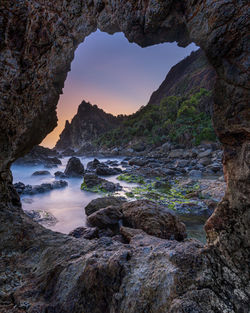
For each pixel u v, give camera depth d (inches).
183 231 248.2
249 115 75.0
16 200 209.6
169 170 768.3
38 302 110.5
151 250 114.7
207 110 1722.4
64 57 143.4
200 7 81.0
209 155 1085.8
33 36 151.6
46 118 171.3
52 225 322.7
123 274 101.5
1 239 162.2
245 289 76.7
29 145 187.8
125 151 2006.6
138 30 106.1
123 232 210.2
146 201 285.9
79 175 803.4
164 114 2269.9
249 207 78.9
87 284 106.3
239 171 82.8
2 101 170.7
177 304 76.0
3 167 182.2
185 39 104.9
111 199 371.9
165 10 91.7
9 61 163.9
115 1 111.5
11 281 128.6
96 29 140.4
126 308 89.3
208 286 80.7
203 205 386.9
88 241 160.7
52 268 127.4
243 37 71.0
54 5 139.3
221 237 88.7
